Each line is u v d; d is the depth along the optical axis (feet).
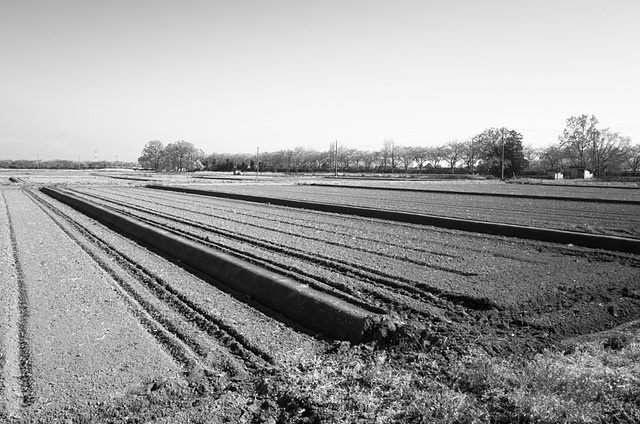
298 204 120.88
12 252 63.98
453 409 22.94
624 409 22.70
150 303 41.93
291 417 24.17
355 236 72.02
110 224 93.25
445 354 30.45
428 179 325.42
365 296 40.98
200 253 57.21
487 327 35.09
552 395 23.67
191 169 552.41
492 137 421.59
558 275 47.93
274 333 35.37
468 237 71.67
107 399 25.84
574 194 160.56
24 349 31.96
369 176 395.55
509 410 23.40
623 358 28.14
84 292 44.93
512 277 46.88
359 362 29.55
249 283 45.88
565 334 34.65
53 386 27.04
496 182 277.03
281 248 60.90
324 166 595.88
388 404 24.32
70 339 33.65
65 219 101.14
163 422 23.89
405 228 81.20
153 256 61.98
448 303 39.47
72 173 426.10
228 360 30.60
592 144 406.21
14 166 623.36
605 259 56.18
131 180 276.00
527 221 84.99
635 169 403.54
